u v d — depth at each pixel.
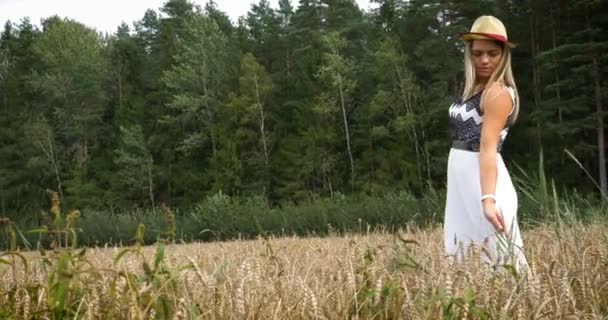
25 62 76.12
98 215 30.45
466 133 3.47
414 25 51.22
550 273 2.46
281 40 68.62
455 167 3.51
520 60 45.06
